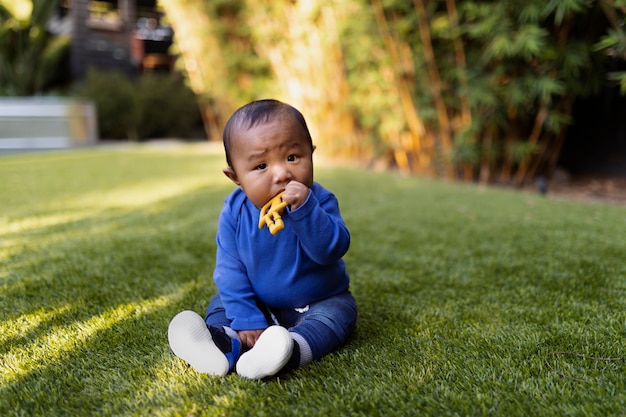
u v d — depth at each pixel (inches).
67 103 268.4
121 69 370.3
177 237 82.6
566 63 125.0
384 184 146.6
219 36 261.6
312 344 38.3
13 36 318.3
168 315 49.1
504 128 151.8
